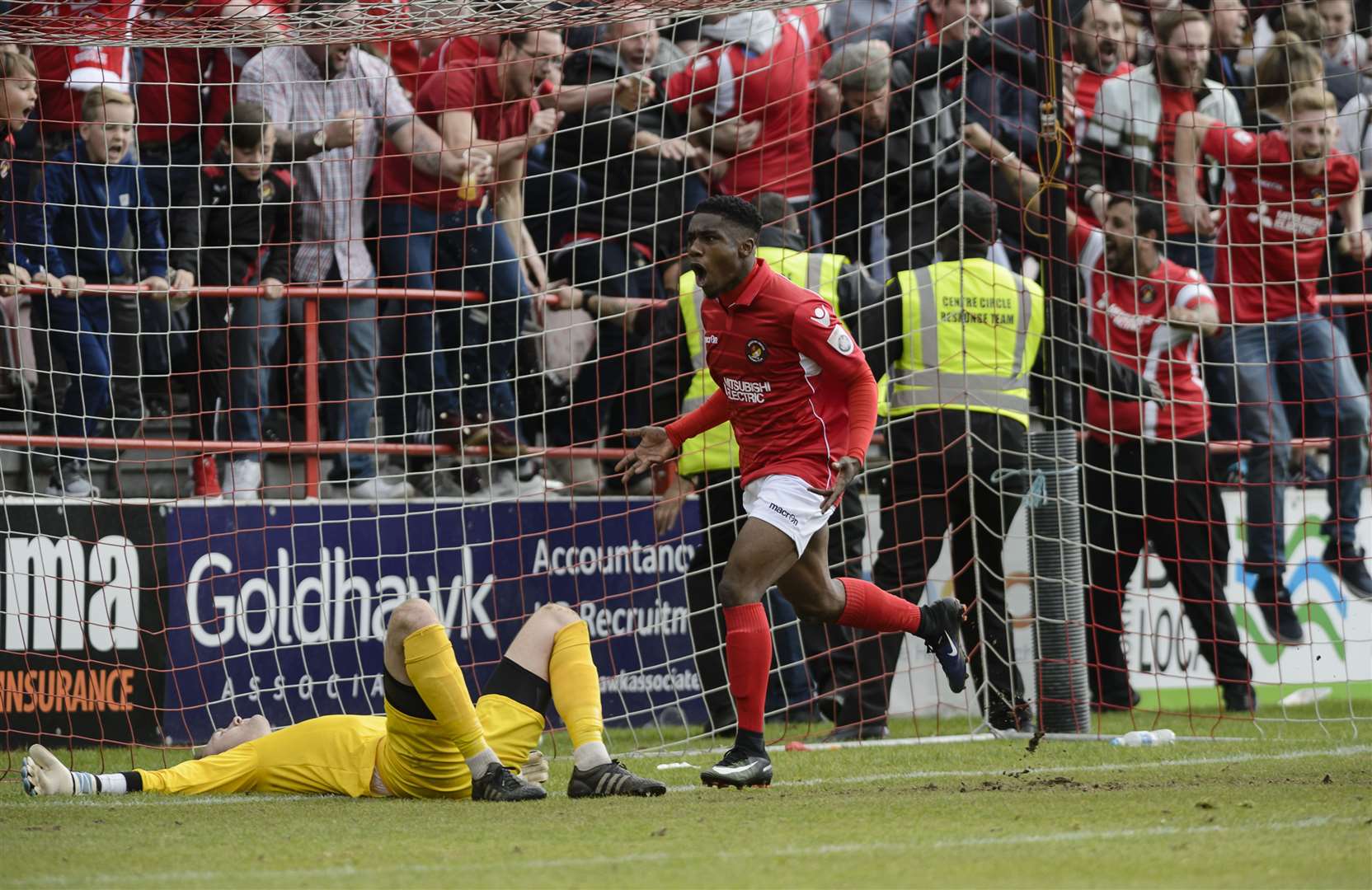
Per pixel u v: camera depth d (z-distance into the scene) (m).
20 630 27.95
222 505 29.48
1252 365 36.34
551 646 19.62
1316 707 32.12
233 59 32.81
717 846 14.36
